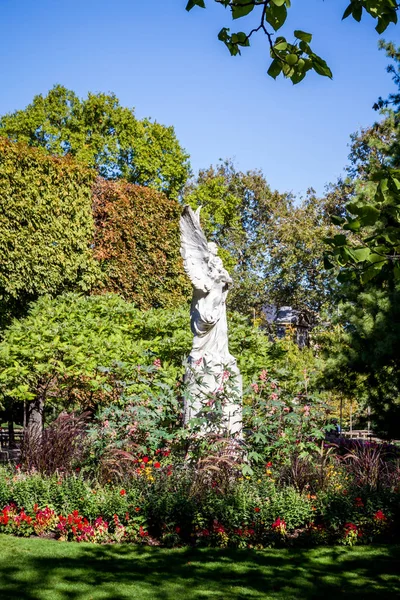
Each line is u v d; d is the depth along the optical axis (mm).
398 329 14438
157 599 6438
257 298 43688
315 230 39219
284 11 4055
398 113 15508
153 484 9031
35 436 10812
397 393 15797
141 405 10758
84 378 13922
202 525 8531
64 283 20172
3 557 7660
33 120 31641
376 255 4227
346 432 21078
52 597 6375
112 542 8492
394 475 10211
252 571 7410
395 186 4102
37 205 19219
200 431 10070
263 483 9227
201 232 10898
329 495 9117
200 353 10836
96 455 10141
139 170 33156
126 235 22297
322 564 7754
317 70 4332
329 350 17328
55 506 9148
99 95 32531
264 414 10727
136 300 22312
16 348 13398
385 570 7559
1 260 18422
